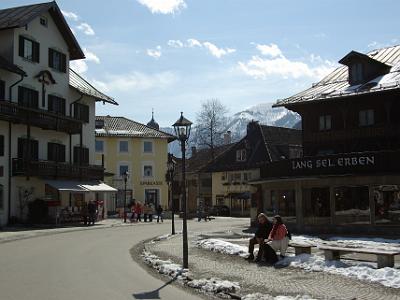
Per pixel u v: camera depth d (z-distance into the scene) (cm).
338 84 4200
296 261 1627
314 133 4131
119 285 1333
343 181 3083
